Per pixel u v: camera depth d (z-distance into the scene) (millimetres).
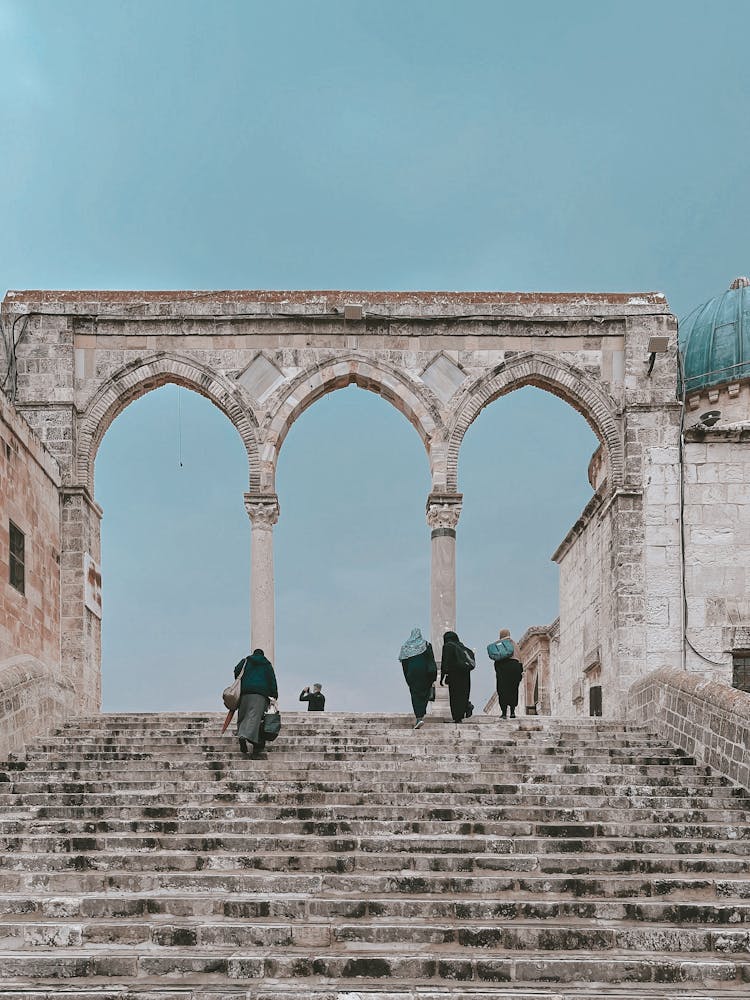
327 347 26922
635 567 25922
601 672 28312
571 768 17359
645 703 21906
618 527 26094
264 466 26344
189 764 17297
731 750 16922
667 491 26172
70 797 15727
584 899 12562
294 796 15750
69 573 25328
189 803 15727
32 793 15984
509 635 22828
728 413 33062
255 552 25875
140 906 12211
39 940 11641
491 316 26938
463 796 15789
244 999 10156
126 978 10891
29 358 26516
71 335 26672
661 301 27062
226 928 11641
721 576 25812
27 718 19172
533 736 19766
